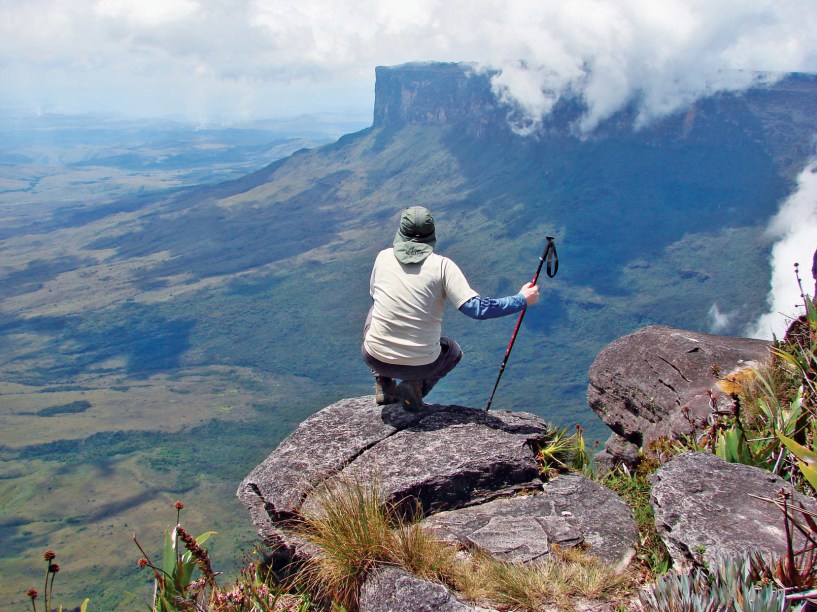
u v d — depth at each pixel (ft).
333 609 14.25
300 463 17.95
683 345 29.43
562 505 16.96
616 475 24.22
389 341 18.54
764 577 11.67
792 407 18.56
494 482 17.61
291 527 16.33
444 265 17.94
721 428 20.67
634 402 30.07
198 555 14.66
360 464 17.76
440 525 16.17
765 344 29.35
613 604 13.44
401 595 13.24
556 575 14.02
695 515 14.66
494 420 19.85
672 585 11.68
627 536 15.79
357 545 14.32
